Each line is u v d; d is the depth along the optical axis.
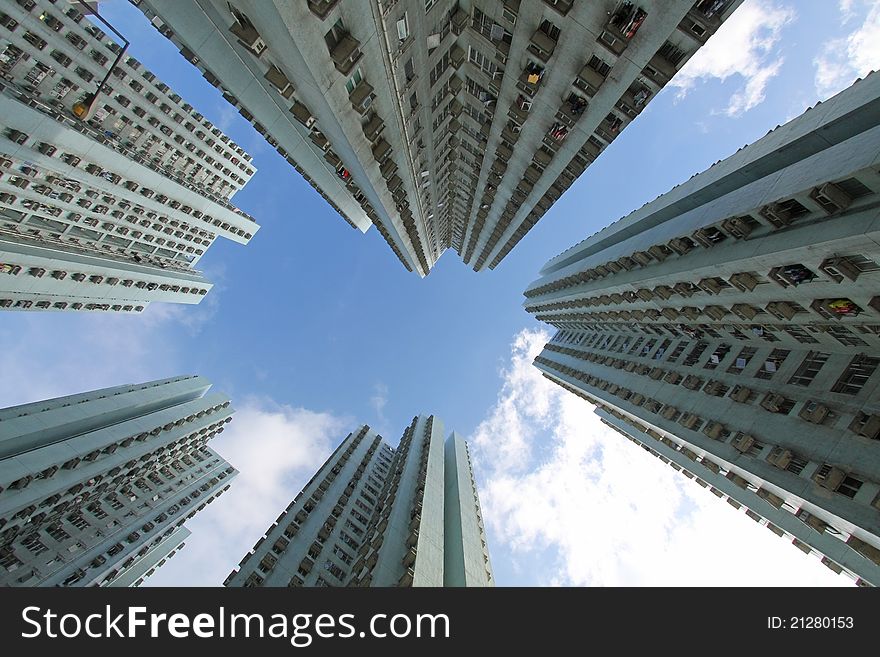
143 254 85.25
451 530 55.47
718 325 38.50
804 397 29.94
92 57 61.88
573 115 28.89
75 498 57.34
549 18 23.03
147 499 73.44
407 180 37.88
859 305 23.67
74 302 70.12
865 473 23.80
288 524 52.25
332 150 32.69
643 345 56.38
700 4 20.56
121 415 75.88
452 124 39.31
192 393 95.81
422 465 62.19
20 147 51.25
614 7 21.03
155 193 74.56
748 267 27.83
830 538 35.72
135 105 71.56
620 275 46.28
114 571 60.16
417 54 25.17
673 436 42.66
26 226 61.69
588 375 67.81
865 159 19.81
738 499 45.09
